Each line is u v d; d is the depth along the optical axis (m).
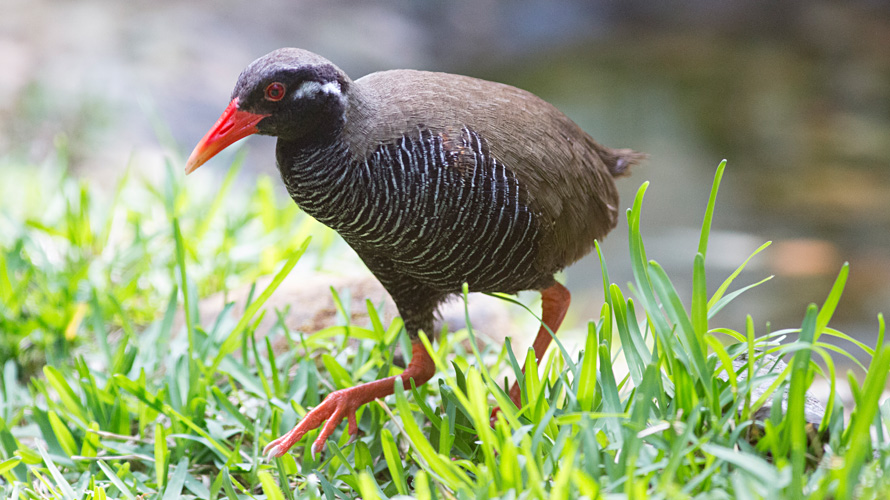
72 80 19.11
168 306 9.23
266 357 9.16
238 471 7.48
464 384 7.33
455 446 7.09
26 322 10.02
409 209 7.14
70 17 23.17
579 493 5.34
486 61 29.69
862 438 4.94
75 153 15.88
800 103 25.27
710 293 15.20
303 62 6.95
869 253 16.72
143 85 19.78
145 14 24.45
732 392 5.98
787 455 5.75
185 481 7.10
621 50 30.92
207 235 11.87
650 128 23.53
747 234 17.62
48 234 11.60
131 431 8.37
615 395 6.17
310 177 7.21
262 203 12.38
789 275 15.92
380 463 7.44
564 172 7.73
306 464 7.24
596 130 23.28
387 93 7.36
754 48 30.56
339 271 11.26
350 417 7.60
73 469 7.58
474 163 7.13
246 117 7.10
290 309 9.57
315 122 7.05
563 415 5.88
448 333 9.92
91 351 9.98
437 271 7.61
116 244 11.48
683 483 5.64
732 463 5.54
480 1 32.16
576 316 13.95
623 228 18.09
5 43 21.14
